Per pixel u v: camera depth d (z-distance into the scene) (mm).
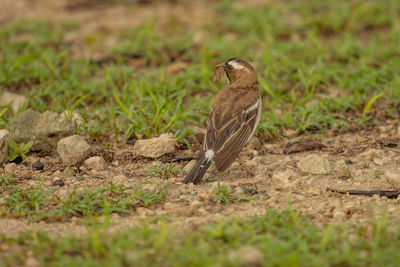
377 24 20750
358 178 11422
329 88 16000
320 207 9984
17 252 8094
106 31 20828
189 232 8688
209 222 9250
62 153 12055
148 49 18547
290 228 8750
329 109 14641
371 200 10320
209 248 8117
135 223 9273
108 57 18312
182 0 24078
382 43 18844
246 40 19172
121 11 23312
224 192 10430
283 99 15242
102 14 23000
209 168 11930
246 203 10258
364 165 12000
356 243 8344
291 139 13586
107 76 15938
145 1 24156
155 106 14164
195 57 17859
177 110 14117
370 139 13367
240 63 12742
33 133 12500
